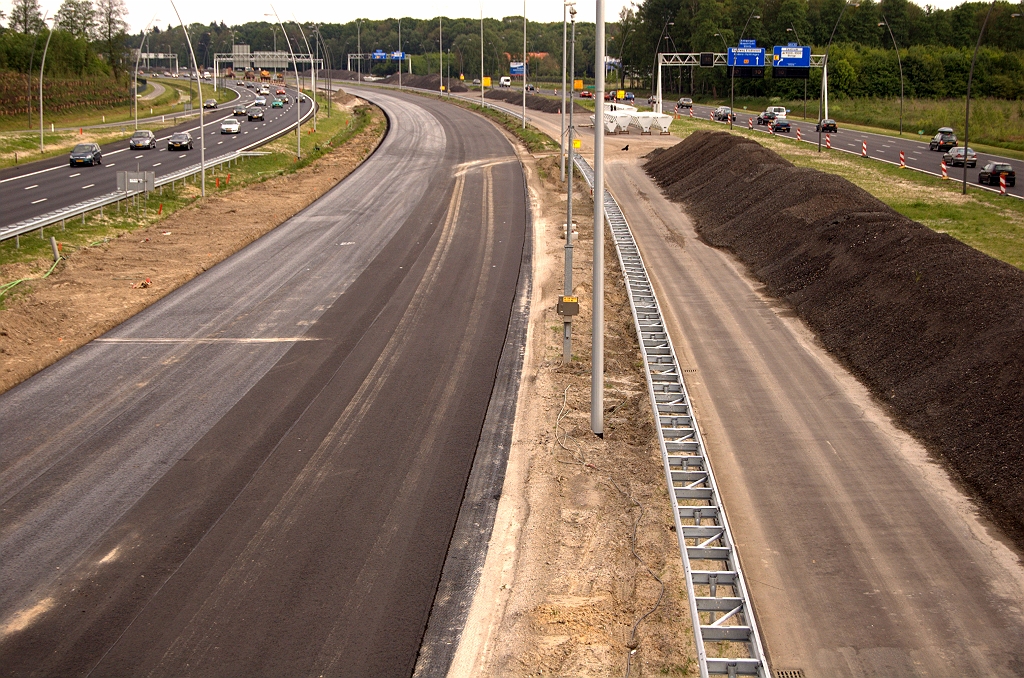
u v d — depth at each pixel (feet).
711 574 38.14
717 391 65.16
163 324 82.17
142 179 133.18
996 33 450.71
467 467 54.08
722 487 50.62
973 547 44.21
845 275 85.30
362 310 87.20
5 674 35.42
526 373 70.49
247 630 38.37
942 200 139.23
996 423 53.42
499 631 38.52
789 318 83.71
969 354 61.36
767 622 38.47
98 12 516.32
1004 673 35.09
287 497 49.96
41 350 73.97
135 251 110.63
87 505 48.83
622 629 38.27
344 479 52.21
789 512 47.80
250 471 53.01
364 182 170.19
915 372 64.18
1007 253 100.22
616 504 49.01
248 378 68.49
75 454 55.11
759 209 119.14
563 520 47.34
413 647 37.47
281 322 83.15
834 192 110.22
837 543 44.70
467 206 144.66
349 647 37.42
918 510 47.83
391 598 40.86
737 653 36.52
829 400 63.52
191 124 297.12
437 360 73.10
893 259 82.28
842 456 54.44
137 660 36.37
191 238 118.93
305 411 62.23
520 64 497.46
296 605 40.19
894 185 155.02
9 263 100.89
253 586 41.55
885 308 75.10
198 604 40.14
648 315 82.89
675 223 130.21
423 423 60.49
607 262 106.11
